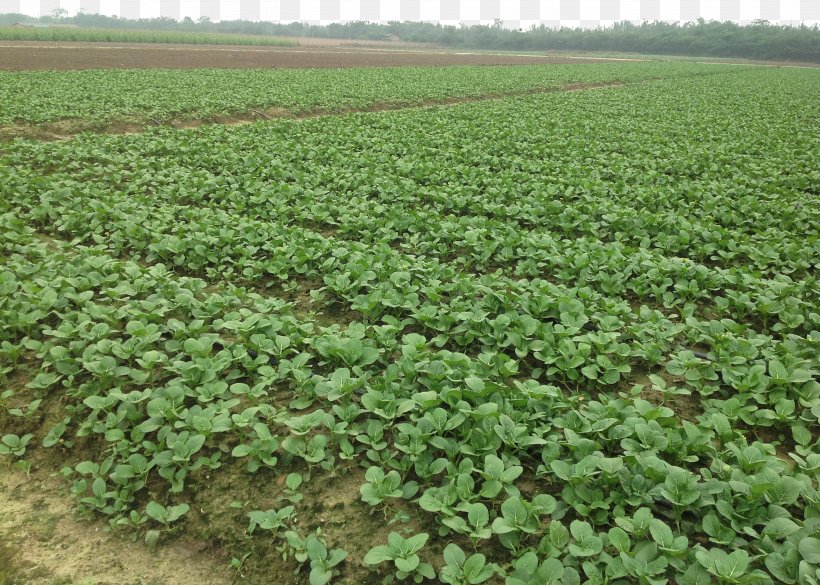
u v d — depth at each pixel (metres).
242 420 4.39
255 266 7.47
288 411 4.87
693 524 3.65
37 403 4.82
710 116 22.08
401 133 16.31
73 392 4.93
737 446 4.24
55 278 6.50
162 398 4.57
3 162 11.74
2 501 4.19
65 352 5.14
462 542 3.72
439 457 4.29
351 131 16.41
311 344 5.46
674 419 4.36
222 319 6.04
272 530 3.81
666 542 3.30
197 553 3.82
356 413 4.48
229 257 7.87
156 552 3.82
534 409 4.57
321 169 11.95
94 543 3.87
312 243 7.98
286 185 10.56
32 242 7.83
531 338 5.81
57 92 21.20
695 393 5.35
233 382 5.12
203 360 5.04
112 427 4.47
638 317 6.30
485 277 6.91
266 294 7.22
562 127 18.44
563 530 3.51
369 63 53.03
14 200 9.48
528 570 3.21
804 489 3.68
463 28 133.75
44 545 3.84
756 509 3.60
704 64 72.62
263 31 147.12
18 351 5.33
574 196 10.81
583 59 79.69
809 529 3.39
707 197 10.42
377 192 11.10
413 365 4.94
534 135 16.70
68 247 7.88
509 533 3.58
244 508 4.03
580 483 3.82
